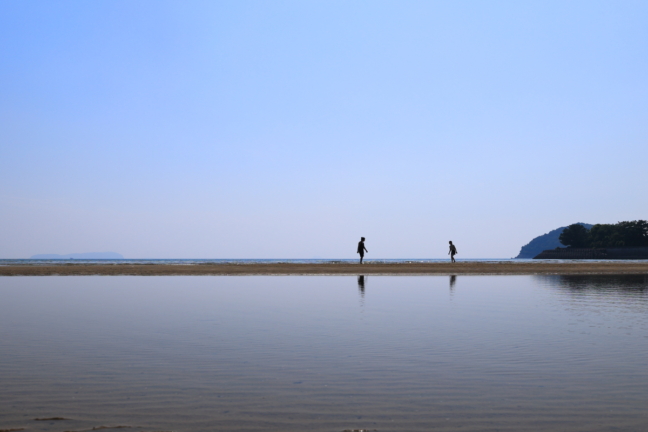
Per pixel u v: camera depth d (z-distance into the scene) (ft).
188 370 15.38
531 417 11.23
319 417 11.18
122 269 89.10
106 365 15.99
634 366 16.01
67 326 24.52
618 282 63.67
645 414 11.43
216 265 107.14
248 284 58.18
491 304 35.81
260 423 10.79
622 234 479.41
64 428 10.37
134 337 21.31
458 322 26.27
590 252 469.16
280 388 13.43
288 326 24.67
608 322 26.27
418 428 10.53
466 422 10.90
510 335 21.95
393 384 13.88
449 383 13.99
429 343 19.98
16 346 19.13
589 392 13.12
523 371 15.34
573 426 10.67
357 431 10.34
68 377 14.40
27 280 65.46
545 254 515.09
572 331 23.15
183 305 34.65
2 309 32.01
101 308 32.68
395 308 33.06
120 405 11.93
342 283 60.23
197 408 11.75
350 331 23.04
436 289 50.57
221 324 25.35
